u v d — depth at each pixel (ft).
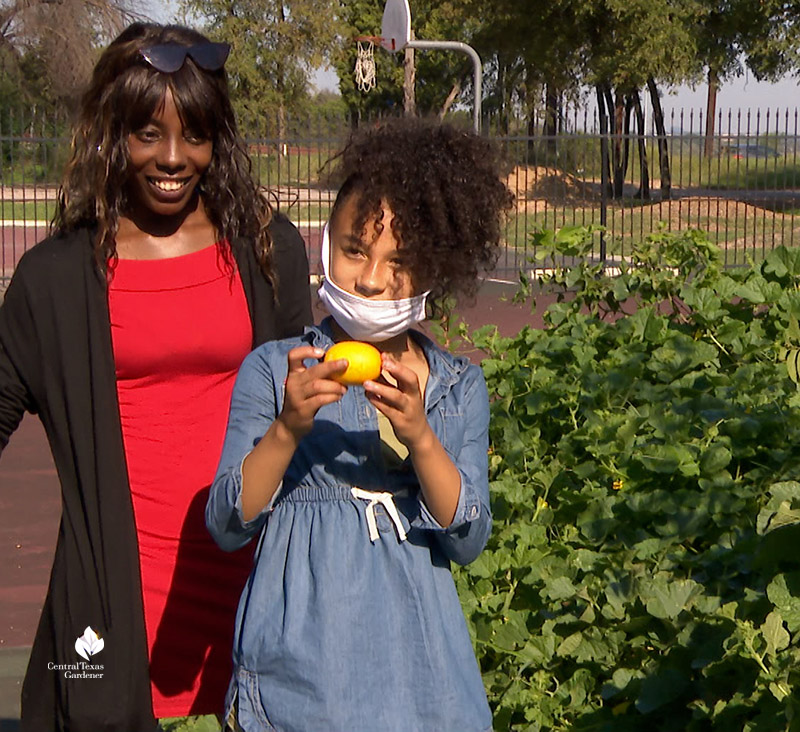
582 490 12.45
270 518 7.67
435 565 7.63
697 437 13.64
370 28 154.30
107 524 8.75
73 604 8.76
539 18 103.09
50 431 8.95
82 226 9.04
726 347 15.67
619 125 115.85
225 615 9.28
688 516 11.69
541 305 47.83
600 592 10.92
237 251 9.20
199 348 9.02
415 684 7.29
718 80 109.29
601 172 57.93
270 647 7.29
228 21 139.13
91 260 8.89
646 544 11.48
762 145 66.85
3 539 21.03
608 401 14.07
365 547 7.42
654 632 10.46
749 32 104.12
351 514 7.48
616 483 12.82
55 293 8.84
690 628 10.11
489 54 113.70
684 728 10.03
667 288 17.25
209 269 9.12
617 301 17.63
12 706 13.99
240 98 140.67
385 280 7.24
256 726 7.32
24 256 9.03
